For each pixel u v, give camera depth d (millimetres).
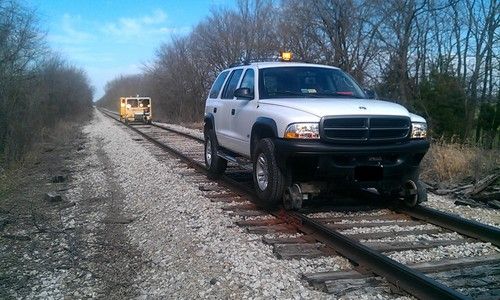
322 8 23594
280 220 7203
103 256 6461
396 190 7684
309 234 6441
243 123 8562
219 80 11000
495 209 8133
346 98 7863
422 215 7293
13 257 6562
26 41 20281
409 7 21641
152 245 6684
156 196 9328
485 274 5160
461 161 10438
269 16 33969
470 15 22719
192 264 5797
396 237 6449
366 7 22547
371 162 6949
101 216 8406
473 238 6375
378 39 22578
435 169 10602
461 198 8703
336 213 7656
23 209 9133
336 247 5895
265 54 32344
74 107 52562
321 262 5582
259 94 8172
